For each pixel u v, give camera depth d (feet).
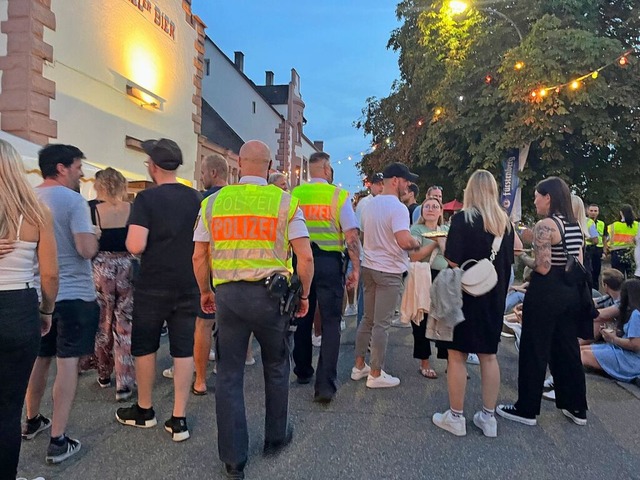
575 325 11.80
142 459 9.71
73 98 27.04
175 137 39.40
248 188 9.46
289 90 114.11
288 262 9.67
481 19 45.06
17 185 7.34
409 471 9.46
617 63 37.52
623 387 14.55
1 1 23.84
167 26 37.40
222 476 9.14
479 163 45.11
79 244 9.77
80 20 27.48
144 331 10.76
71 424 11.27
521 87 38.40
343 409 12.40
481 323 10.67
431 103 50.83
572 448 10.52
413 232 15.15
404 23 57.00
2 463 7.43
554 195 11.76
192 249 10.62
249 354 15.92
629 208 30.68
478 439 10.87
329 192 12.71
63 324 9.65
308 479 9.12
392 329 21.43
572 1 40.83
